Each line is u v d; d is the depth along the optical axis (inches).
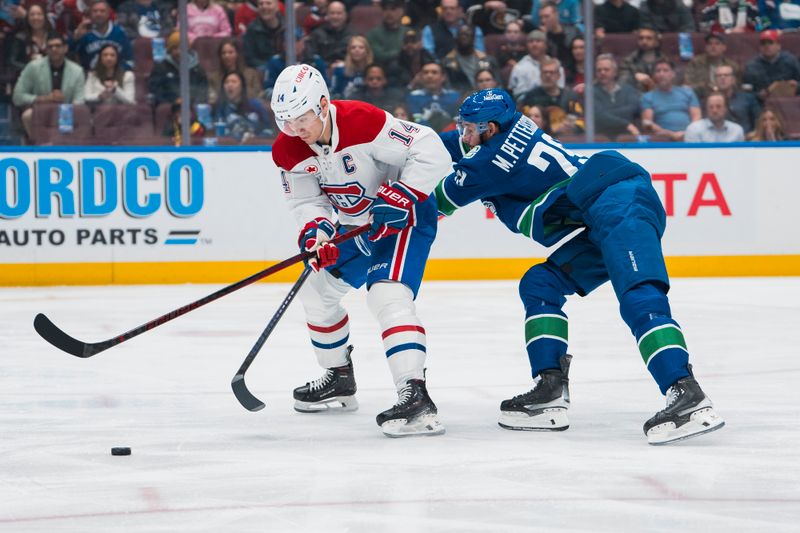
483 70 1182.9
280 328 749.9
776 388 498.0
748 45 1195.9
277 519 283.4
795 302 893.8
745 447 370.6
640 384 512.1
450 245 1138.7
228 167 1122.7
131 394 499.8
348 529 273.7
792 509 289.3
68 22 1149.7
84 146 1107.9
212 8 1159.0
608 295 944.9
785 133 1203.9
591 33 1175.6
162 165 1114.7
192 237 1120.8
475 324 764.0
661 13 1187.9
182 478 332.5
